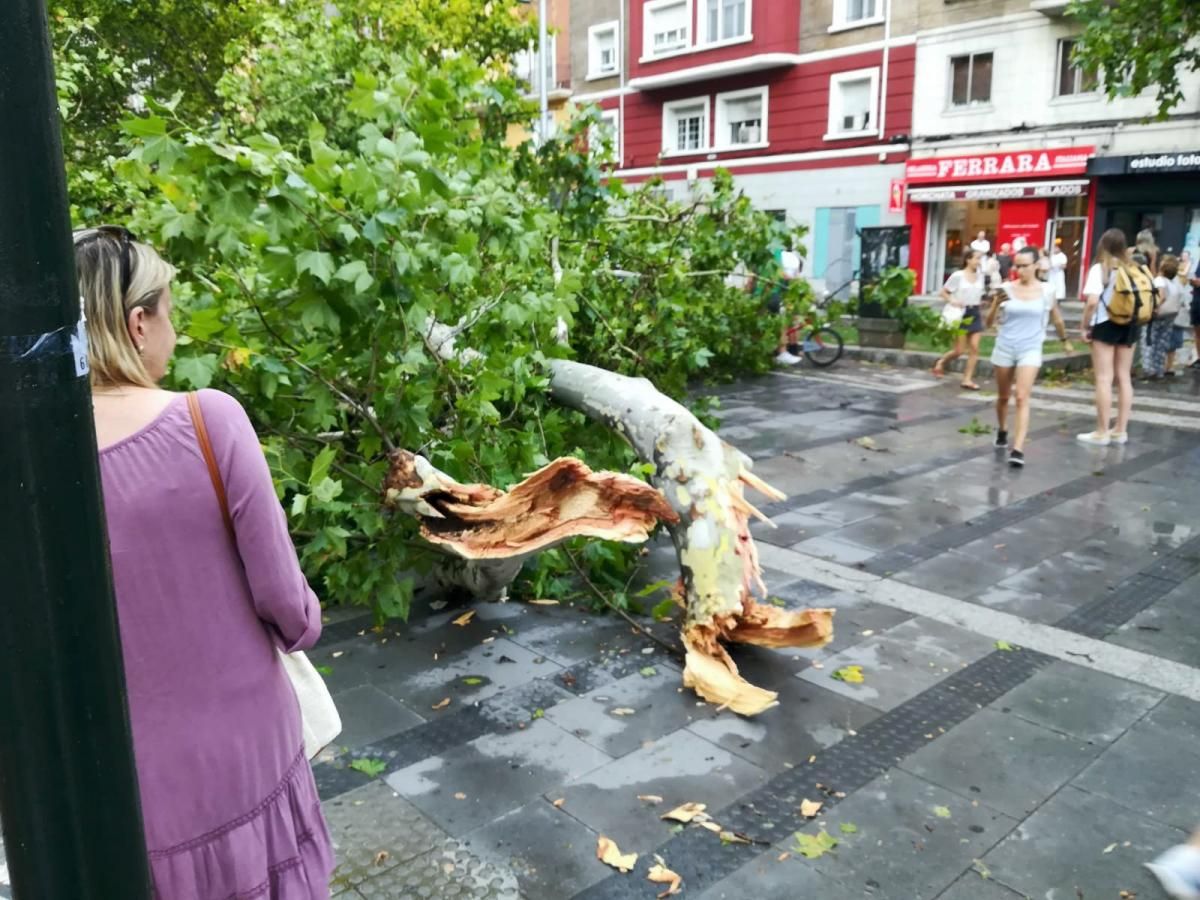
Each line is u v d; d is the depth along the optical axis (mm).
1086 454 8578
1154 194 21031
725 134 28891
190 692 1741
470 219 4676
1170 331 12844
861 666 4363
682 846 3068
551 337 5812
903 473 7957
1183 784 3402
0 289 1061
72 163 9766
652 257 7922
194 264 4203
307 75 10289
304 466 4562
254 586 1788
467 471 4918
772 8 26219
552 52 32156
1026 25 22281
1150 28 9727
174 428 1717
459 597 5188
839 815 3230
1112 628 4785
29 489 1097
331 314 4004
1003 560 5805
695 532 4328
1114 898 2816
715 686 4016
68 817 1157
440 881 2908
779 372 13812
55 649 1127
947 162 24047
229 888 1784
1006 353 8148
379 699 4070
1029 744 3676
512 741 3723
